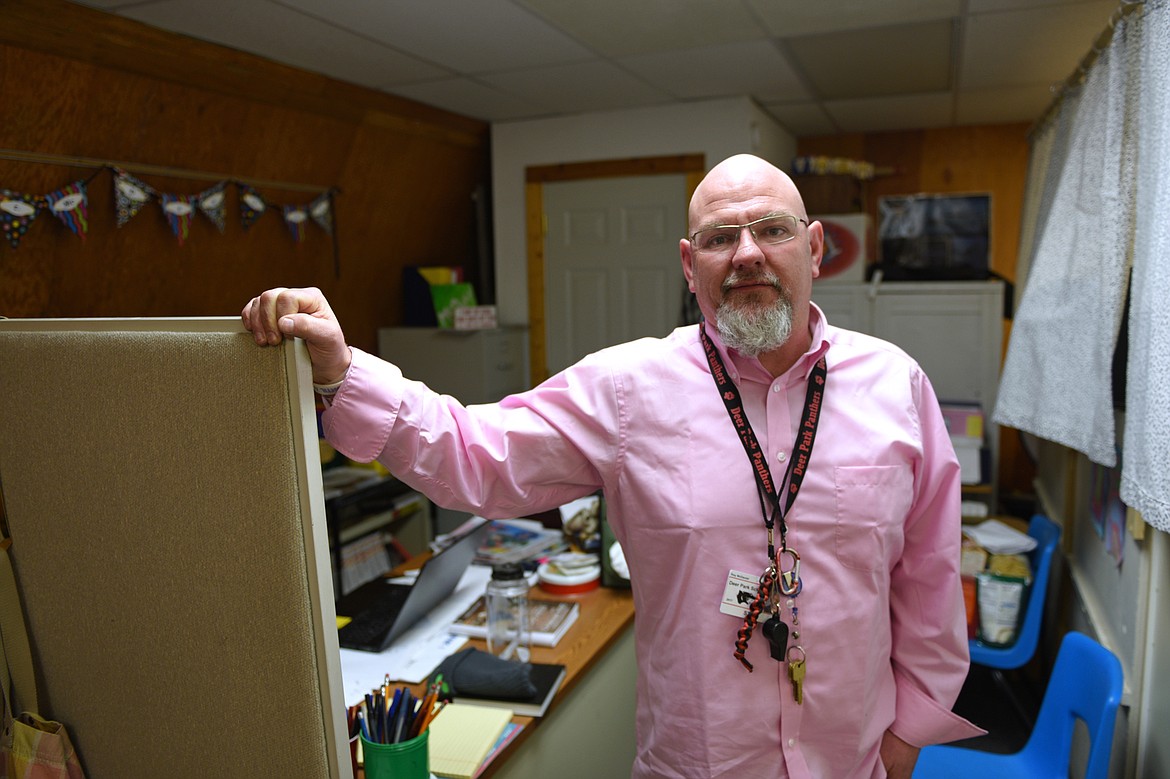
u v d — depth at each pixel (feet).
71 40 7.61
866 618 3.98
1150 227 4.83
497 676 5.34
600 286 13.88
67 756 3.97
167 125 9.04
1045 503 11.62
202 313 10.30
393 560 12.82
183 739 3.73
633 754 7.25
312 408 3.30
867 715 4.11
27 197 7.79
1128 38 5.61
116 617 3.76
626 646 7.05
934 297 12.67
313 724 3.45
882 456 3.97
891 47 10.00
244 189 10.16
